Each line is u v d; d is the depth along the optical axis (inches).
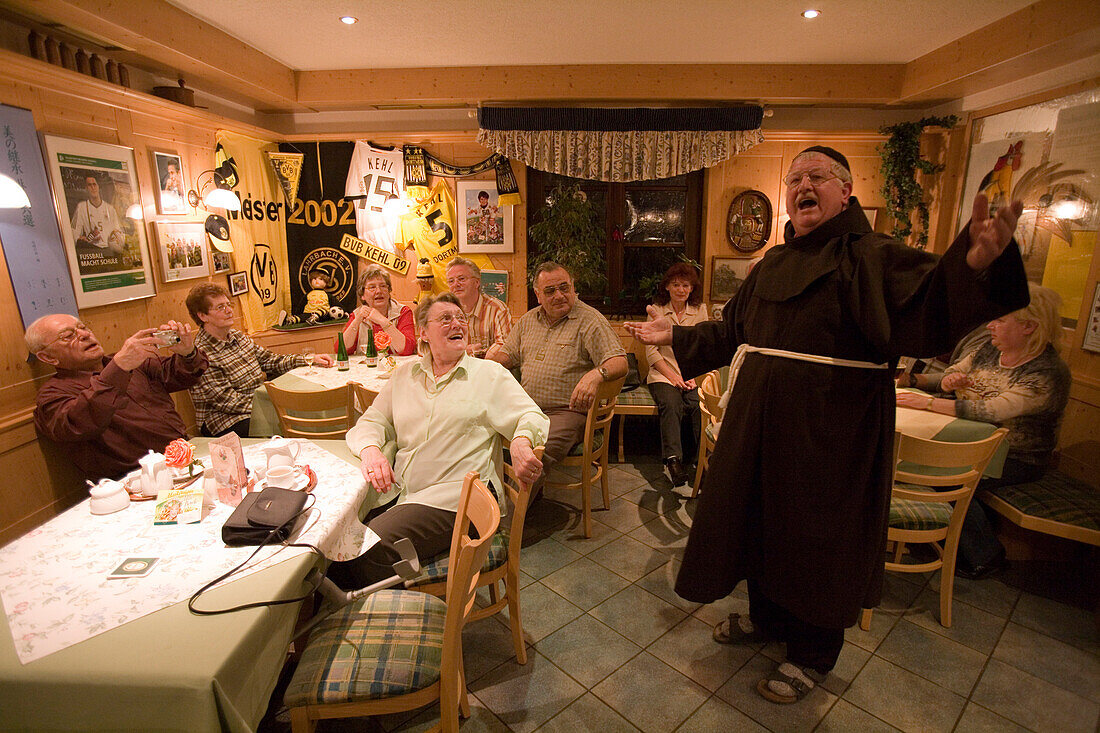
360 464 74.2
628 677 76.0
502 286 189.9
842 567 64.4
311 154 180.2
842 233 64.4
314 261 185.6
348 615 58.3
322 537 55.3
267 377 136.3
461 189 184.5
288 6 119.0
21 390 95.2
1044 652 80.7
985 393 102.8
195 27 125.1
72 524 58.3
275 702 69.7
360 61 158.1
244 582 48.1
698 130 169.3
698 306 161.8
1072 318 123.3
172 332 85.0
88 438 81.7
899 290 58.3
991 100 151.3
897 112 179.3
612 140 171.8
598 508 125.6
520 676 76.1
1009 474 99.5
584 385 106.3
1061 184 127.5
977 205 47.7
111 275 118.5
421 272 186.2
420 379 80.8
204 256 150.6
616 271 197.5
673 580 98.5
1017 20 121.6
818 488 63.9
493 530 50.4
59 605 45.1
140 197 127.6
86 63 112.6
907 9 119.8
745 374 70.2
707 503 71.8
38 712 39.3
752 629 82.5
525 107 169.6
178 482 66.1
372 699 51.0
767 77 161.5
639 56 153.6
